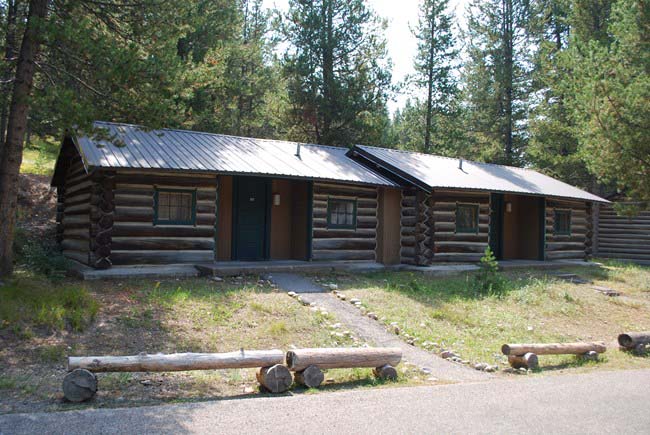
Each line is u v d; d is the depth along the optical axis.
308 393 6.12
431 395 6.10
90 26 9.80
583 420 5.29
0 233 9.52
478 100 30.44
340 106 24.78
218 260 13.95
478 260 16.58
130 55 9.08
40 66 10.32
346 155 17.67
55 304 8.23
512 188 16.97
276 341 8.23
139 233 12.00
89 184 12.67
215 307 9.36
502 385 6.67
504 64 29.27
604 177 18.77
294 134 26.48
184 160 12.36
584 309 12.74
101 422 4.74
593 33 24.30
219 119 22.80
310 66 24.72
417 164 17.22
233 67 24.44
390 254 15.73
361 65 25.64
